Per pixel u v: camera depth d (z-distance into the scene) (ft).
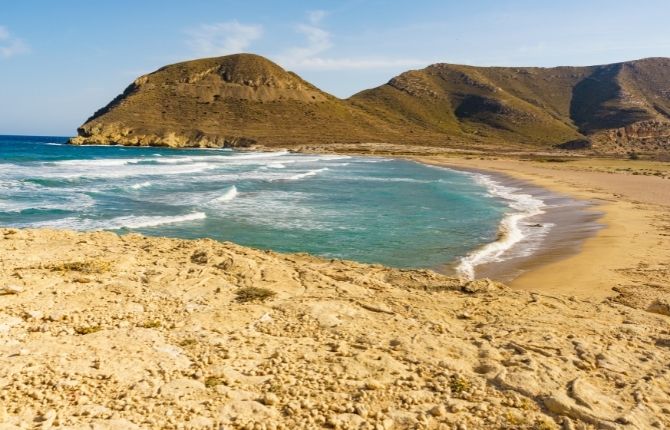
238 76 455.63
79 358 19.02
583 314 26.84
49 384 16.90
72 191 89.66
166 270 31.42
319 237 58.03
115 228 58.90
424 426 15.20
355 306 26.86
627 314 27.27
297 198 92.17
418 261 47.80
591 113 549.13
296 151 317.63
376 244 55.01
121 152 254.88
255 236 57.67
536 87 652.48
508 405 16.53
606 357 20.27
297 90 472.03
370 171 171.12
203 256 34.99
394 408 16.25
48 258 32.07
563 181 134.00
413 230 63.21
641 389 17.58
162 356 19.67
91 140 341.62
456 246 54.44
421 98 598.75
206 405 16.14
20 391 16.31
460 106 586.04
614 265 43.55
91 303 25.13
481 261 47.80
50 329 21.67
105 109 433.89
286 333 22.77
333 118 446.19
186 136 359.87
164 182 111.55
